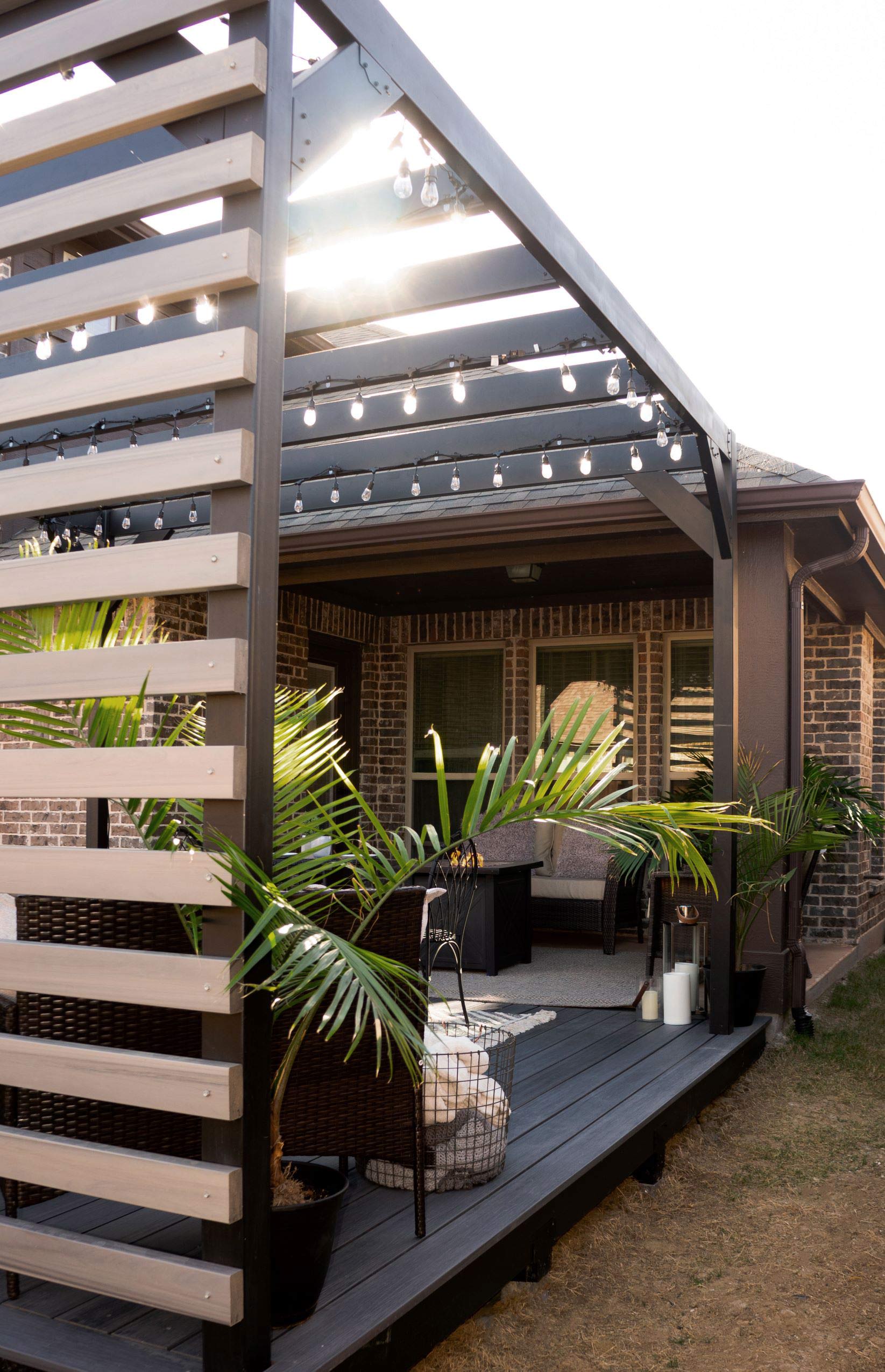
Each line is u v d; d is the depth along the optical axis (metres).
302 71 2.34
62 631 2.35
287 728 2.49
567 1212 3.02
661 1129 3.73
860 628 7.85
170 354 2.04
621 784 8.60
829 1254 3.22
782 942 5.57
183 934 2.50
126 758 2.03
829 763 7.85
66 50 2.23
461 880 6.34
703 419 4.72
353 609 9.02
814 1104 4.65
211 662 1.94
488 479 5.88
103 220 2.16
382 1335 2.14
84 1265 1.99
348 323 4.00
